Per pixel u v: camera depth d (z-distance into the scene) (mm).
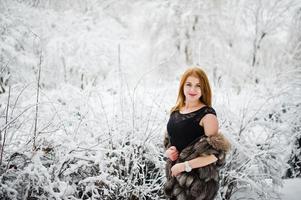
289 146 3920
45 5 11664
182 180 2297
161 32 12203
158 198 3047
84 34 10867
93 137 3059
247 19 12430
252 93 3990
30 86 3703
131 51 11203
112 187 2719
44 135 2811
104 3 13148
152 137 3100
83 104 3367
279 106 3908
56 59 9352
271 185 3604
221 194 3234
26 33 9359
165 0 12664
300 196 3504
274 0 11750
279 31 11953
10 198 2412
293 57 8188
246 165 3207
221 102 3928
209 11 12438
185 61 12102
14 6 10047
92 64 9906
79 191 2881
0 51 8094
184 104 2559
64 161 2652
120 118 3229
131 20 12891
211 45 12102
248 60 12109
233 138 3193
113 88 3984
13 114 2994
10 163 2574
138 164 3025
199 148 2221
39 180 2420
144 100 3678
